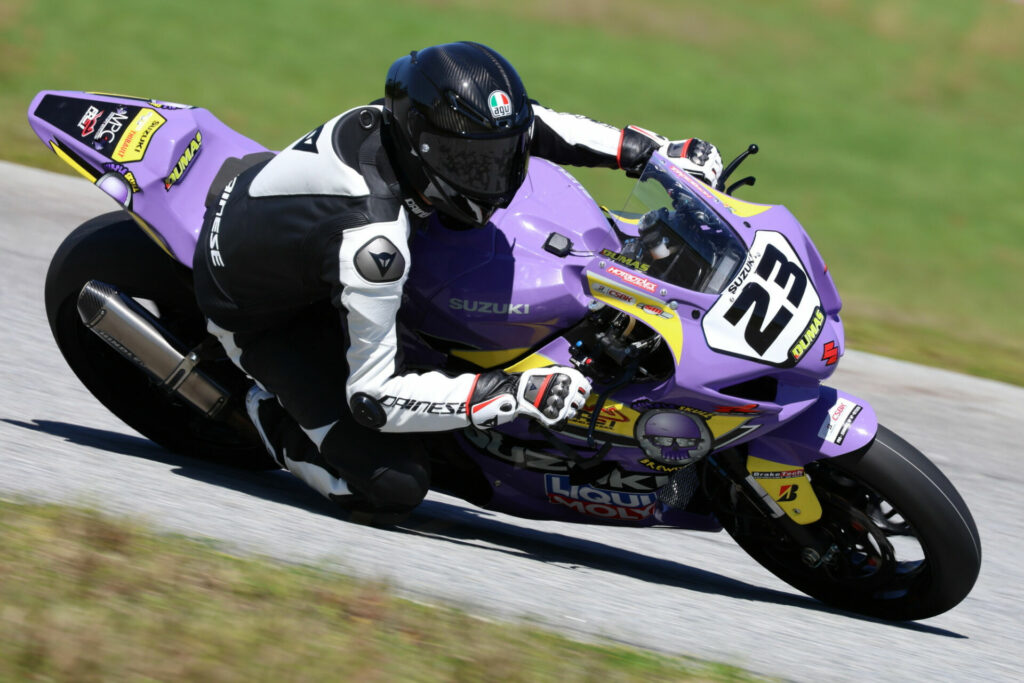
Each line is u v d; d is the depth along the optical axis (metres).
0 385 18.75
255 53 52.94
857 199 46.41
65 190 34.12
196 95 46.88
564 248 13.99
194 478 15.59
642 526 15.29
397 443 14.55
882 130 55.31
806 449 14.08
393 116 13.38
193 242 15.08
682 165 15.45
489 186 13.23
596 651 10.80
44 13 53.78
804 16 69.69
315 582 11.12
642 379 14.07
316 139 13.87
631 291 13.45
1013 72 65.56
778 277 13.72
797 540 14.70
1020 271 41.09
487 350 14.30
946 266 40.75
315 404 14.53
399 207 13.43
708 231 13.91
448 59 13.30
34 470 13.70
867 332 32.75
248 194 14.24
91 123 15.52
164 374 15.56
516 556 14.92
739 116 54.22
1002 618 15.84
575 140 15.77
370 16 60.44
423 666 9.70
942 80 63.12
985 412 26.78
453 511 17.30
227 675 9.01
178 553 11.27
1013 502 21.62
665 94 55.28
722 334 13.41
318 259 13.39
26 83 45.53
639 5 67.62
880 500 14.77
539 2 65.75
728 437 13.85
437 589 12.01
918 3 73.88
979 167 52.41
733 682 10.71
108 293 15.62
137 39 52.53
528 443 14.87
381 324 13.40
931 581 14.27
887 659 12.89
